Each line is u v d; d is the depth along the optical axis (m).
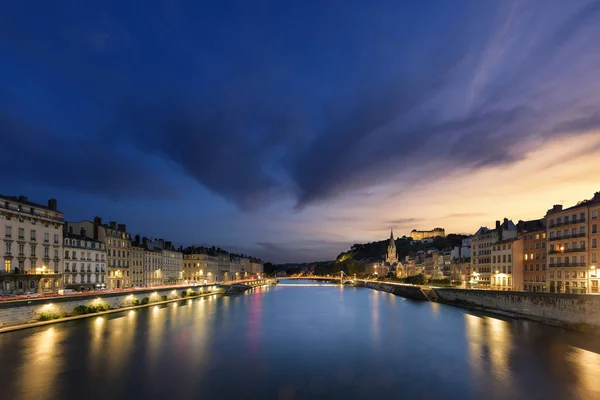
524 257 111.38
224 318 85.19
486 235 133.38
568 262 89.44
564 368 45.97
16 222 82.12
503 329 70.31
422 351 54.84
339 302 131.88
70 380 40.38
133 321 75.19
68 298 74.31
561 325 70.00
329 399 37.25
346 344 59.62
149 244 165.12
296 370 45.84
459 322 80.19
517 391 38.97
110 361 47.25
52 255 92.31
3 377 40.97
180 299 124.19
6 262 79.25
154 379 41.62
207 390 39.06
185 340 59.97
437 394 38.41
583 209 85.69
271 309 107.06
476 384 41.06
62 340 56.28
